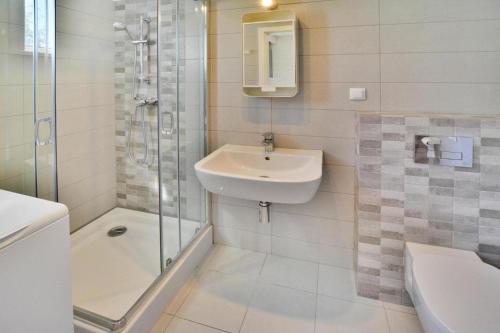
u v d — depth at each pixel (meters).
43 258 0.92
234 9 1.88
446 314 0.99
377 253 1.65
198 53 2.00
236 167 1.87
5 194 1.11
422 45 1.58
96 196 2.29
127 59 2.19
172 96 1.92
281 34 1.76
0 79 1.51
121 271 1.76
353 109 1.74
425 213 1.55
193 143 2.07
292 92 1.79
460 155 1.45
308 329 1.48
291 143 1.89
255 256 2.08
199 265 1.99
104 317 1.33
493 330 0.94
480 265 1.25
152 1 1.99
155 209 2.09
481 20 1.48
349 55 1.70
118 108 2.32
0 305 0.80
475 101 1.54
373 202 1.62
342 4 1.68
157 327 1.49
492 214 1.45
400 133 1.53
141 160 2.21
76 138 2.09
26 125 1.60
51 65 1.66
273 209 2.04
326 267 1.96
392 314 1.57
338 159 1.82
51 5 1.64
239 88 1.95
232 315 1.57
